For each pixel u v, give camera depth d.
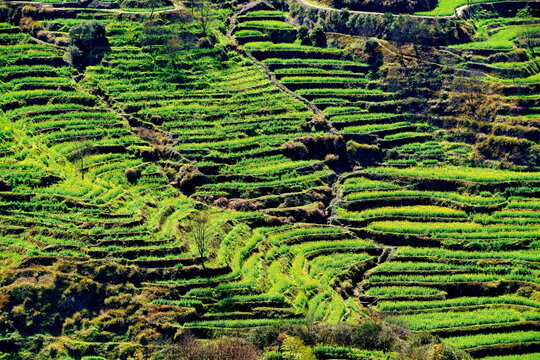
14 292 90.56
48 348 86.31
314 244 118.12
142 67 159.88
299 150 139.50
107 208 112.00
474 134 150.12
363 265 114.94
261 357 83.12
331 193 132.88
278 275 105.50
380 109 157.50
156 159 133.12
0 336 86.50
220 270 102.12
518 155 143.38
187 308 94.06
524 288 110.94
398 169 142.50
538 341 99.88
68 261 96.25
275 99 155.75
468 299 109.38
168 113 145.00
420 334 93.12
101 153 131.25
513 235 122.69
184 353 82.25
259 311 96.62
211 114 147.12
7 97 141.50
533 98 153.12
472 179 136.50
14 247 98.69
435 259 117.12
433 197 133.38
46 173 119.00
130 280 96.56
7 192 110.50
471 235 122.69
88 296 93.06
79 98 145.75
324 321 96.62
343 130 148.25
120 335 89.81
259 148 139.75
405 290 109.62
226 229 114.56
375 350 88.12
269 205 126.56
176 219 113.69
